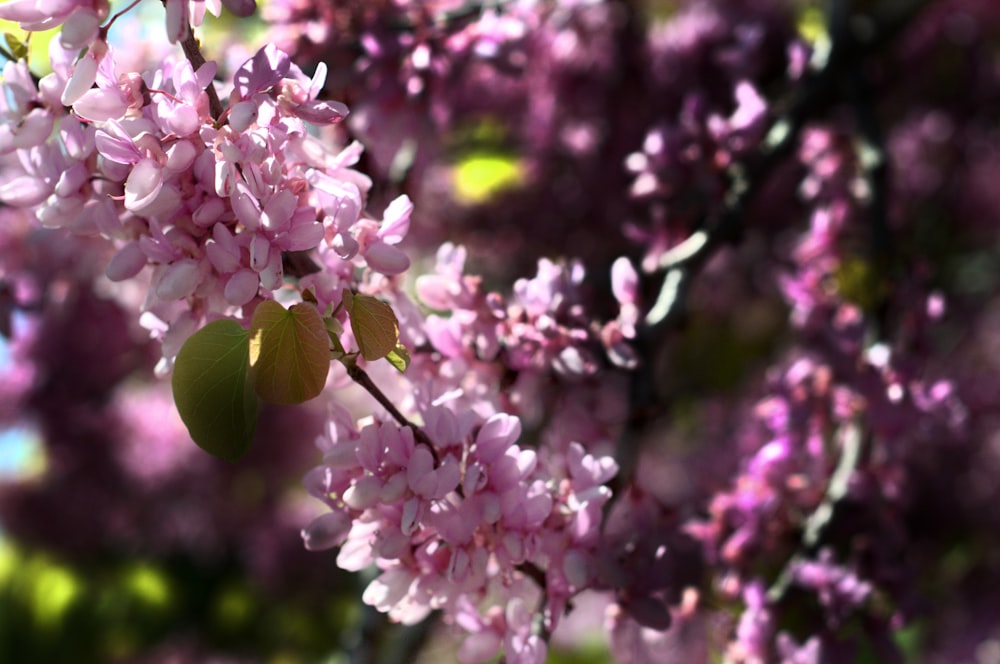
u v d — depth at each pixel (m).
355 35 0.87
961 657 1.47
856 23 1.25
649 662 0.83
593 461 0.71
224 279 0.67
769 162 0.99
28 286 0.93
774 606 0.85
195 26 0.66
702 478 1.21
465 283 0.75
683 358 1.77
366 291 0.73
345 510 0.68
